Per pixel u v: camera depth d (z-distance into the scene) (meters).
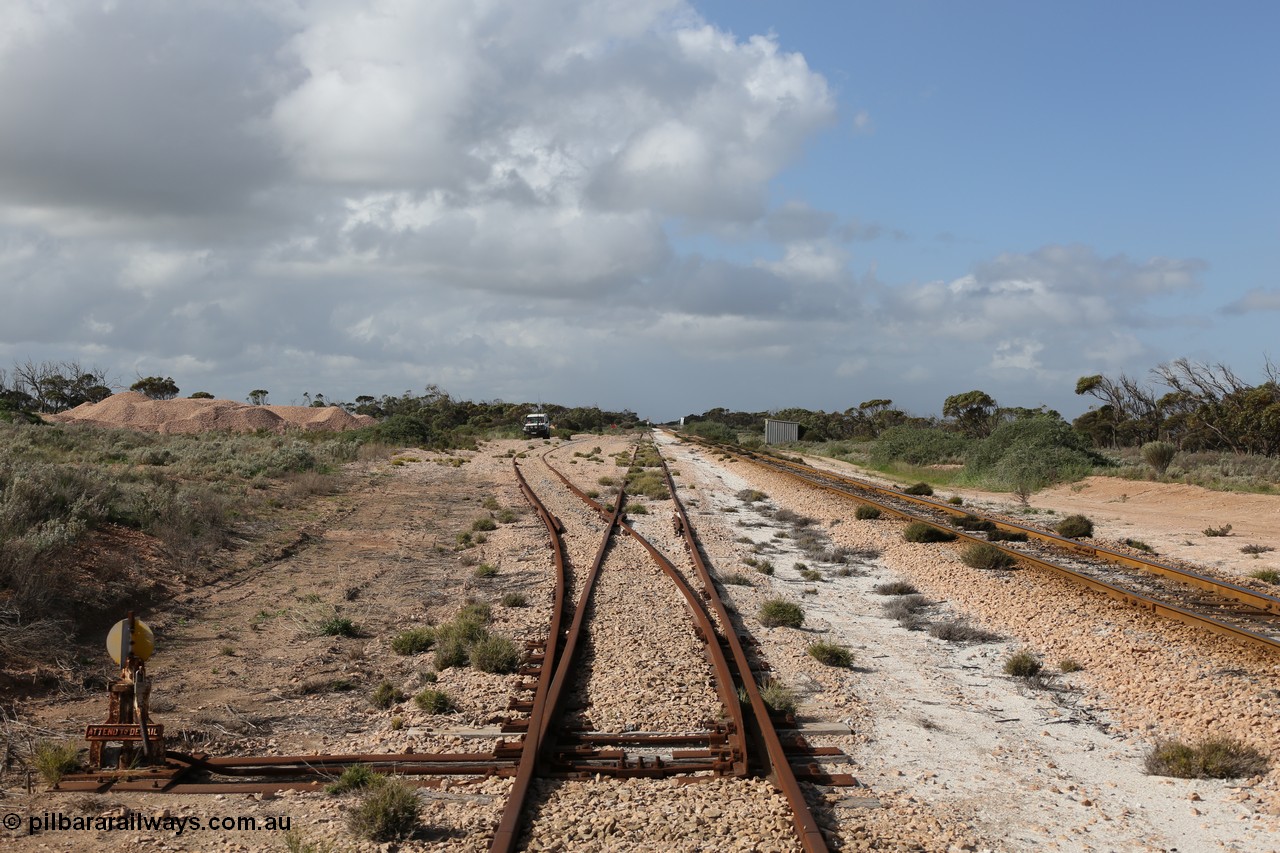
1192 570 18.23
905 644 12.48
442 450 57.53
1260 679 10.23
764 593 15.38
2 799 6.89
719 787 7.10
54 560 13.06
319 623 12.81
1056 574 16.83
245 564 17.05
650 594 14.68
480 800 6.90
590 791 7.02
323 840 6.25
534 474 40.28
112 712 7.54
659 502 29.86
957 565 17.98
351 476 35.69
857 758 8.05
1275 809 6.99
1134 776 7.82
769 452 71.56
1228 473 39.97
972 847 6.27
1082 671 11.18
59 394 75.69
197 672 10.55
